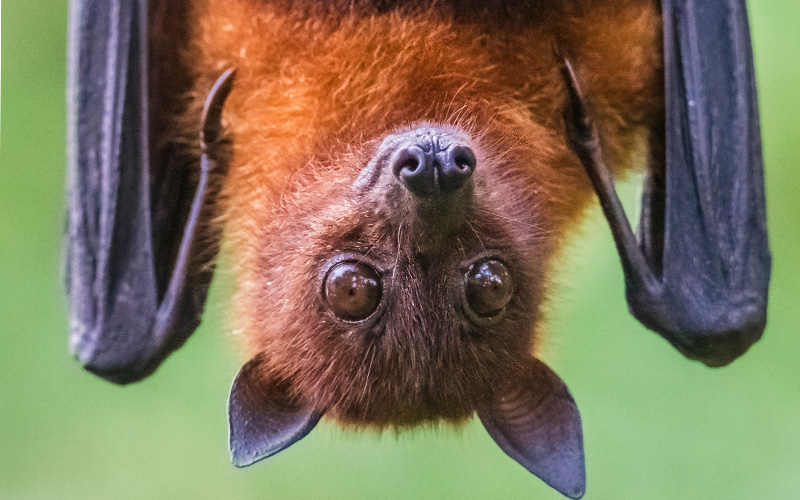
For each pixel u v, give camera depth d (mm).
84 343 1808
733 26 1821
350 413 1796
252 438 1790
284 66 1813
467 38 1813
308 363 1795
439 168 1771
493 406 1795
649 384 1911
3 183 1897
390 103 1812
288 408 1799
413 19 1812
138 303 1808
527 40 1816
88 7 1813
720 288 1816
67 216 1817
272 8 1812
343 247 1789
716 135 1819
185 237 1803
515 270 1793
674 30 1819
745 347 1817
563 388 1799
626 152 1832
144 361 1806
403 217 1781
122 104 1812
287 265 1804
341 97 1813
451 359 1787
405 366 1787
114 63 1812
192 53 1816
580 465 1791
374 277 1785
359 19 1812
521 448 1795
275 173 1816
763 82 1888
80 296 1811
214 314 1821
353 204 1790
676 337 1812
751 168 1820
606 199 1806
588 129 1806
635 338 1900
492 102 1816
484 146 1810
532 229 1806
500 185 1803
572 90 1806
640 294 1811
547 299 1813
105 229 1811
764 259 1820
